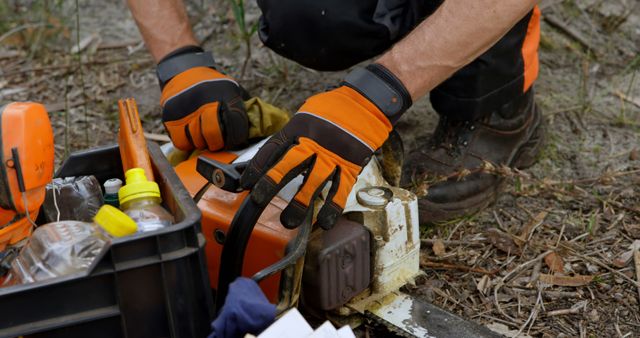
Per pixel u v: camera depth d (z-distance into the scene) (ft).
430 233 6.28
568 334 5.16
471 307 5.45
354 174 4.42
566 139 7.59
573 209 6.53
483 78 6.11
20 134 3.87
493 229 6.25
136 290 3.70
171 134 5.44
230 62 9.23
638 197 6.64
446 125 6.59
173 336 3.77
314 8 5.82
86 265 3.84
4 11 10.32
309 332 3.59
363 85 4.60
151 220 4.01
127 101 4.83
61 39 9.98
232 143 5.23
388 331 5.06
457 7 4.50
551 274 5.73
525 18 6.16
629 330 5.18
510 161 6.77
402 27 6.02
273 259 4.46
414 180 6.32
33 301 3.56
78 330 3.67
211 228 4.66
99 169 5.11
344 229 4.63
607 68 8.80
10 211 4.08
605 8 9.78
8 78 9.14
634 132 7.68
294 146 4.31
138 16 5.85
